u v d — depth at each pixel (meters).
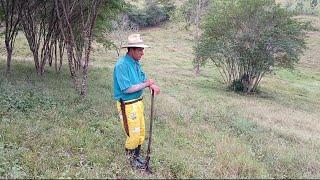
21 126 4.30
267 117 7.94
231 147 4.25
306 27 13.95
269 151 4.40
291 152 4.39
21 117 4.73
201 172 3.37
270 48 13.86
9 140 3.83
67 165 3.29
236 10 13.89
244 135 5.29
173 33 35.66
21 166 3.23
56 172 3.14
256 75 14.50
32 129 4.17
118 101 3.46
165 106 6.99
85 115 5.22
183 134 4.88
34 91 6.70
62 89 7.63
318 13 39.34
